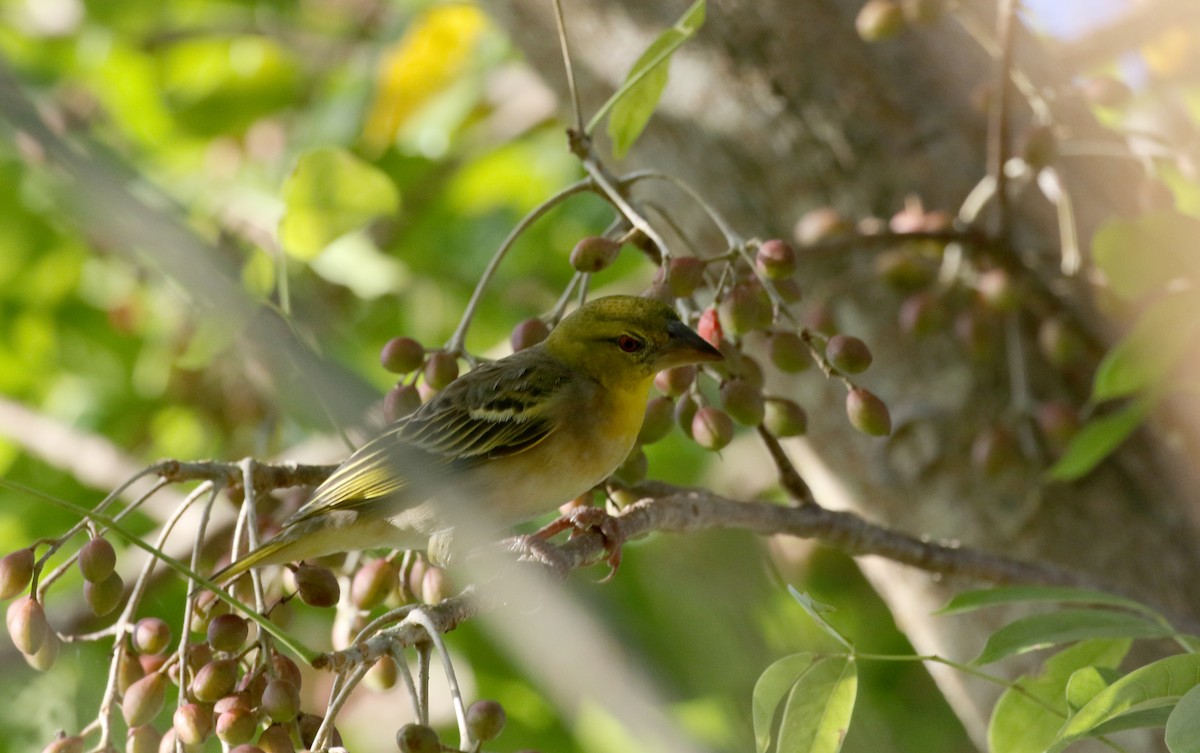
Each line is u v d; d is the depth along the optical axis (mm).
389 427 8992
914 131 10766
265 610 7504
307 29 17828
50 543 7574
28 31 17219
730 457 16031
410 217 16766
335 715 6102
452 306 16609
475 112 17078
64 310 16094
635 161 11148
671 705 11594
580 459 9570
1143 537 10211
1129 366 8992
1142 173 11031
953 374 10555
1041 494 10266
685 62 10922
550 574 7871
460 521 8891
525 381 9617
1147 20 12852
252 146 17188
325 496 8648
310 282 14844
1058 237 10742
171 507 12680
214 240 14102
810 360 8547
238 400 14281
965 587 10398
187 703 7012
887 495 10766
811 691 6992
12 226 15500
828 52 10812
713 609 12633
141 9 16984
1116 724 6562
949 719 14508
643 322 9453
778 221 10766
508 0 11578
